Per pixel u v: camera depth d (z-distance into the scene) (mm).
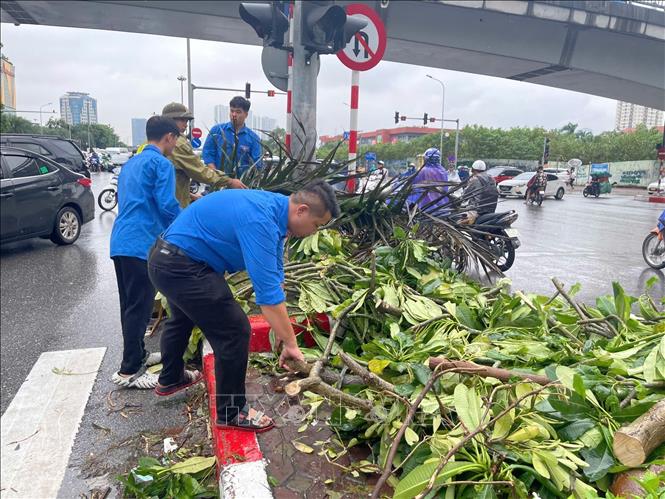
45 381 3984
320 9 5660
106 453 3066
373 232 5242
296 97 6117
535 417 2312
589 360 2744
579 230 13992
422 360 3000
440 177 7145
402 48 18828
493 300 4016
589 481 2094
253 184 5430
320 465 2480
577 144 60344
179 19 15500
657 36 19266
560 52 19656
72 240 10172
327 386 2529
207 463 2699
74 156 12039
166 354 3408
